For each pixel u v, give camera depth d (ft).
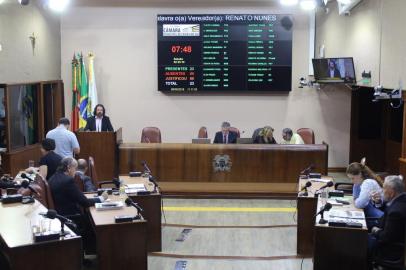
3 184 20.10
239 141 29.99
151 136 32.04
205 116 35.86
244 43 34.53
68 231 14.48
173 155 29.14
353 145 36.19
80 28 35.40
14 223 15.23
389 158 35.63
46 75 33.04
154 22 35.22
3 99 27.40
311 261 19.86
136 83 35.73
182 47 34.71
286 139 30.07
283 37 34.47
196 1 34.83
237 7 34.86
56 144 25.26
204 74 34.83
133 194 20.52
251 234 23.21
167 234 23.12
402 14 22.88
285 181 29.07
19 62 29.07
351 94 35.73
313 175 23.58
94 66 35.63
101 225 16.44
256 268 19.16
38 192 18.35
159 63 34.91
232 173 29.14
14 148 29.01
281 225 24.52
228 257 20.24
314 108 35.76
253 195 29.14
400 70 23.22
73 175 19.38
